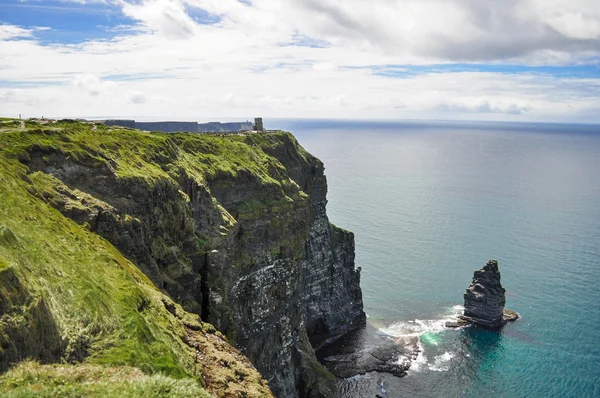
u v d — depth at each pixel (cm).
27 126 6606
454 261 17425
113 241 5241
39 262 3531
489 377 10606
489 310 12788
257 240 9138
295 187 11219
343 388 10281
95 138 6550
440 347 11912
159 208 6412
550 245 19225
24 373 2756
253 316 8531
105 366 3216
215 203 8231
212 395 3575
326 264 12950
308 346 10319
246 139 11794
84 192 5431
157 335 3919
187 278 6462
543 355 11438
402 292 15012
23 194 4350
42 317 3108
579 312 13462
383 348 11900
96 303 3653
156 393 2959
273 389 8756
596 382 10375
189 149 9450
